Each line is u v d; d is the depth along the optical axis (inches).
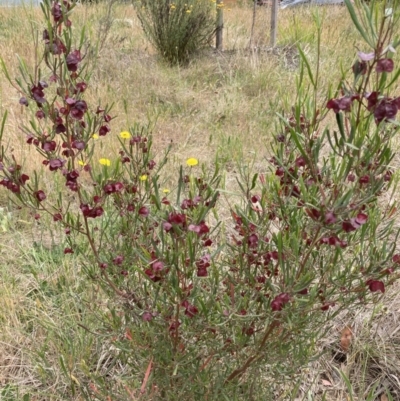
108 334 76.5
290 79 235.8
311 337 72.7
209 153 176.1
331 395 89.8
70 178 63.8
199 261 58.2
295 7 359.6
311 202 55.4
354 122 48.1
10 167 62.7
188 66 273.7
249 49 286.0
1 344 96.0
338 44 262.7
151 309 66.5
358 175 52.1
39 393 86.1
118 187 65.7
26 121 176.4
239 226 67.3
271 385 79.0
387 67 43.4
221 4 290.4
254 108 213.9
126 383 82.6
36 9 325.1
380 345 96.4
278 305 57.0
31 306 104.5
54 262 116.7
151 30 284.4
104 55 250.8
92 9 307.0
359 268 65.2
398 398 90.1
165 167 156.4
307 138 53.6
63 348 92.8
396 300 106.3
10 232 127.6
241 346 66.7
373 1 44.9
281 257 56.4
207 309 63.0
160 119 201.2
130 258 76.3
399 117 176.1
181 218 54.5
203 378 70.0
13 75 218.4
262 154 175.3
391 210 75.5
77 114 60.1
